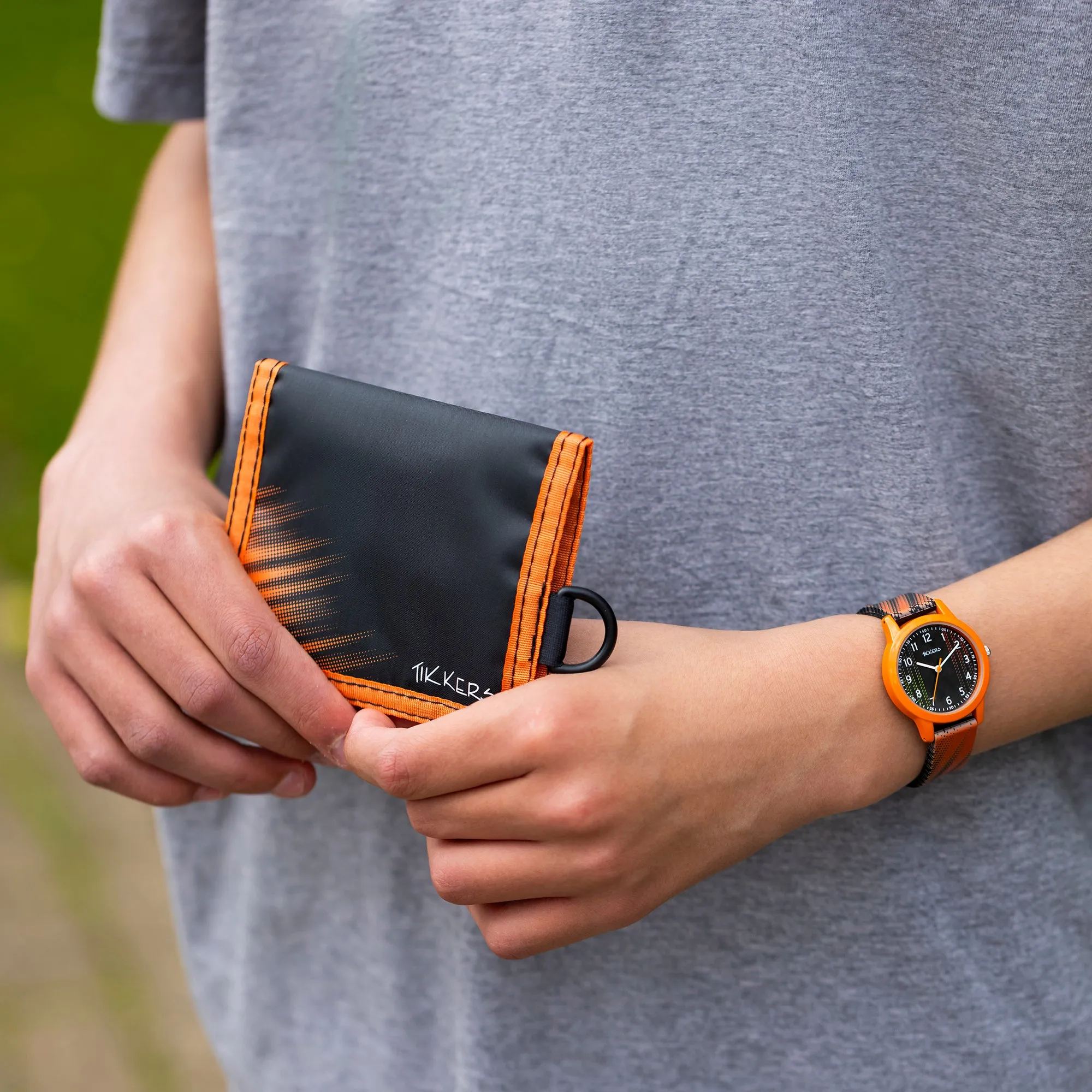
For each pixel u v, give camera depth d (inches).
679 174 34.1
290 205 40.9
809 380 34.6
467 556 31.1
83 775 36.8
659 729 29.1
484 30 35.4
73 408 151.6
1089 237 32.2
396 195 38.0
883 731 32.0
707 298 34.5
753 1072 38.3
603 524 36.6
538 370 36.2
